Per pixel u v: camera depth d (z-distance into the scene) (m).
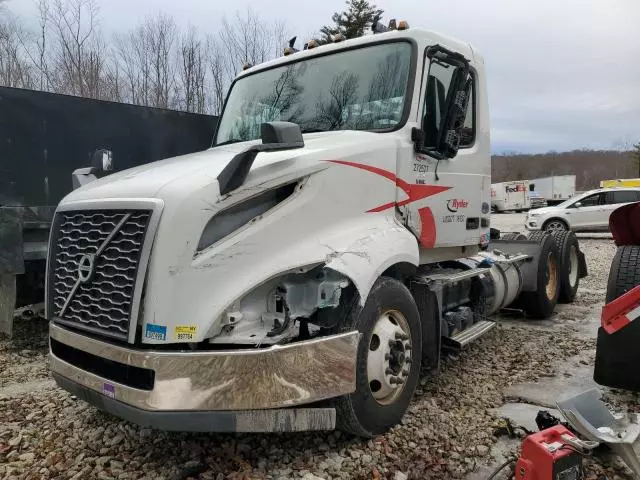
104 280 2.99
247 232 2.96
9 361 5.35
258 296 3.01
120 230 2.91
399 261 3.67
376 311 3.45
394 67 4.13
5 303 5.55
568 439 2.78
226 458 3.36
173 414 2.73
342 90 4.33
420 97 4.09
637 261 4.80
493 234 7.20
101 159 4.21
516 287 6.34
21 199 6.78
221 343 2.85
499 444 3.59
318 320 3.22
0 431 3.75
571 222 19.19
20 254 5.22
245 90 4.95
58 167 7.12
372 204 3.69
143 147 8.22
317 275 3.25
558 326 6.75
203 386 2.74
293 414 2.95
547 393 4.48
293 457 3.37
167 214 2.75
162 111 8.45
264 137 3.12
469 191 4.82
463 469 3.27
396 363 3.62
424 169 4.20
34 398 4.36
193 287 2.76
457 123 4.32
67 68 21.55
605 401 4.30
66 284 3.25
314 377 3.01
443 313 4.65
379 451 3.42
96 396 3.03
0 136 6.61
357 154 3.58
